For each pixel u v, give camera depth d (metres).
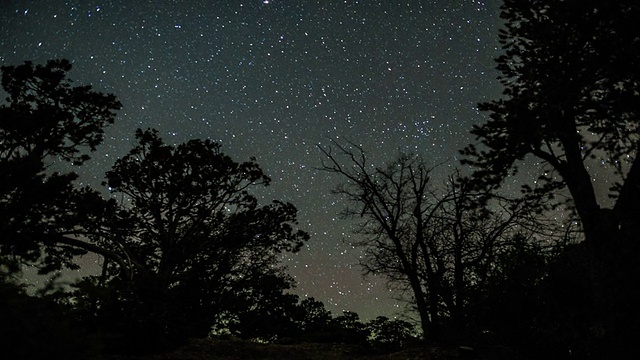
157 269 24.47
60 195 16.41
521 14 13.35
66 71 20.59
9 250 14.15
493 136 12.77
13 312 5.36
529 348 13.12
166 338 13.86
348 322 20.78
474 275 18.00
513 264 15.00
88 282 7.21
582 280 12.91
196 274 26.02
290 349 15.68
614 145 12.12
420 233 20.47
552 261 14.31
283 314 28.52
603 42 12.02
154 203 25.78
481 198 14.70
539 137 12.38
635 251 11.34
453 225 19.78
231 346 14.70
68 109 20.52
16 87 20.17
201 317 25.27
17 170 14.80
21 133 18.33
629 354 10.80
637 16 11.77
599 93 12.55
